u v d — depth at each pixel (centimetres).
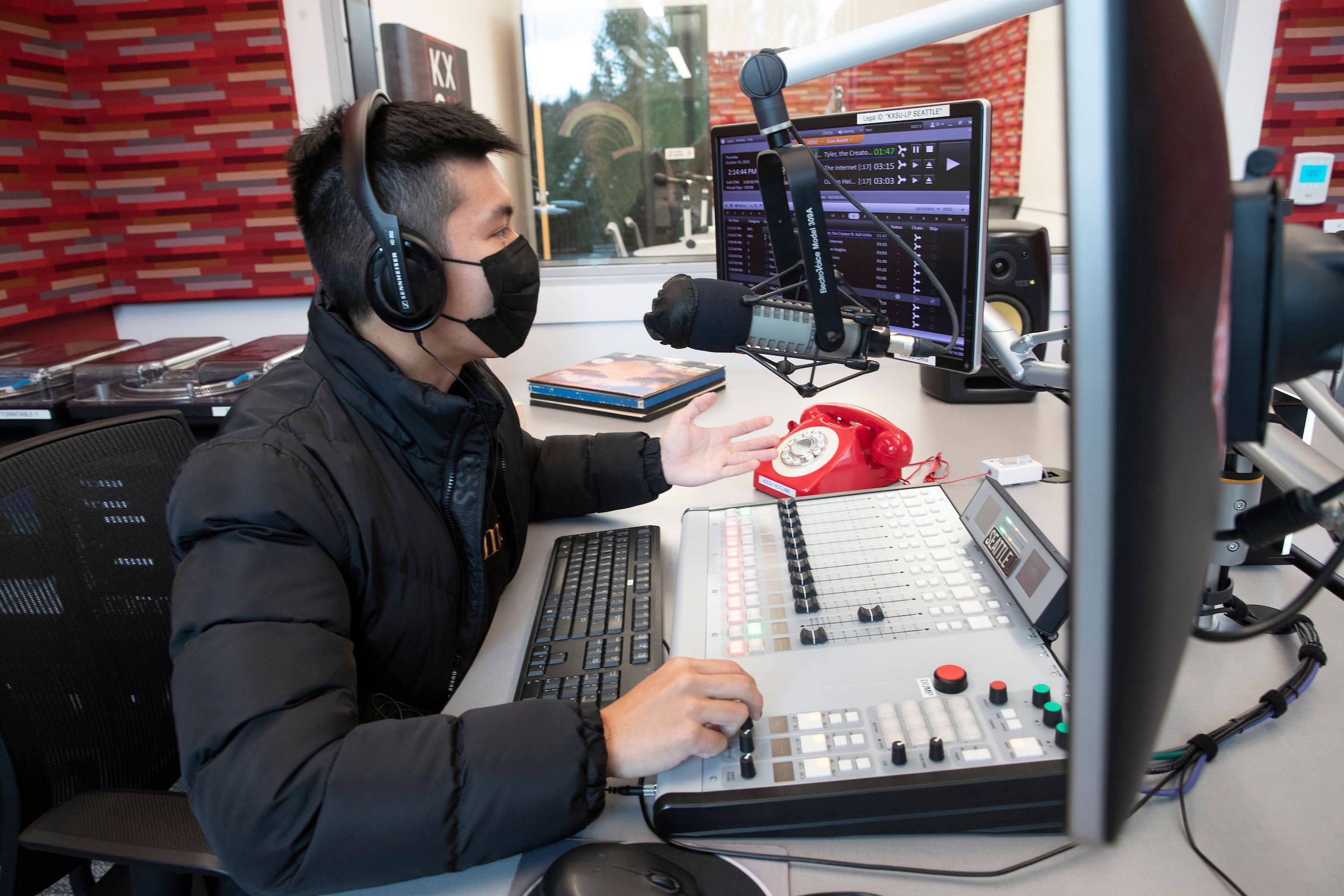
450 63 277
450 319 78
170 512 64
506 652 78
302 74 195
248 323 216
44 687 76
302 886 52
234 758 53
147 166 202
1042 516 96
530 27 351
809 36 384
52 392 164
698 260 194
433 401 74
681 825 53
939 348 73
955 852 51
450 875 54
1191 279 28
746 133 106
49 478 82
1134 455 25
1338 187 191
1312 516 37
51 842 64
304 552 63
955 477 111
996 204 198
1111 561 25
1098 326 24
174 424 98
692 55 378
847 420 110
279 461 66
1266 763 57
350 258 74
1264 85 185
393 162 71
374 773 52
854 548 80
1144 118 25
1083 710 26
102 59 194
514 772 53
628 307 190
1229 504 68
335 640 61
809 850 52
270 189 202
